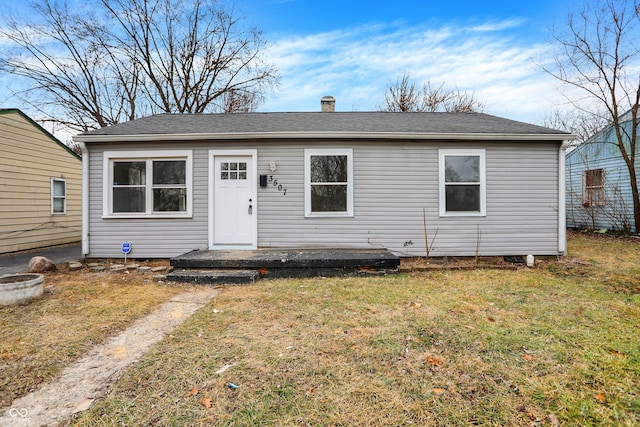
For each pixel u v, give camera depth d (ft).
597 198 42.04
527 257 21.08
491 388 7.13
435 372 7.82
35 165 28.96
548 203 22.56
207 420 6.10
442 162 22.44
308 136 21.70
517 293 14.67
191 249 22.34
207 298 14.28
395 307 12.69
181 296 14.56
